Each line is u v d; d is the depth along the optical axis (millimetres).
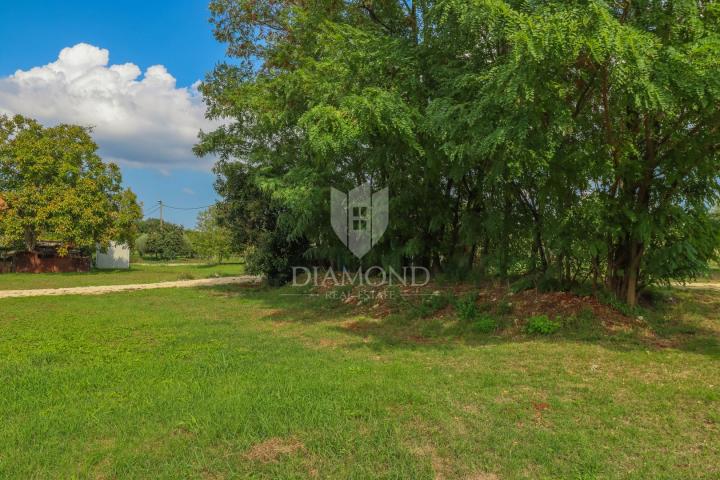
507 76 5324
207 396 4445
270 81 10867
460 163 7129
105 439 3561
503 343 6625
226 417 3846
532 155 6152
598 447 3305
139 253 49688
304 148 10703
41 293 15633
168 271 29375
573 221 7312
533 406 4078
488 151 6031
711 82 4883
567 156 6680
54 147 26156
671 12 5723
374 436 3494
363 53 8133
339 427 3643
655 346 6086
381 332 7898
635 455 3201
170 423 3779
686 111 5844
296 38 11195
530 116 5703
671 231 7215
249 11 14695
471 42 7465
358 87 7887
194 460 3174
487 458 3178
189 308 11492
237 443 3400
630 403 4094
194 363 5785
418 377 4953
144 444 3430
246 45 15234
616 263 7781
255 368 5500
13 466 3105
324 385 4664
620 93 5418
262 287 16078
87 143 27203
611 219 7109
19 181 26219
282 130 12469
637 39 4918
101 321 9359
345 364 5680
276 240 15719
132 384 4895
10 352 6516
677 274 7543
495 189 8875
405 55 8195
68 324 8984
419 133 7906
